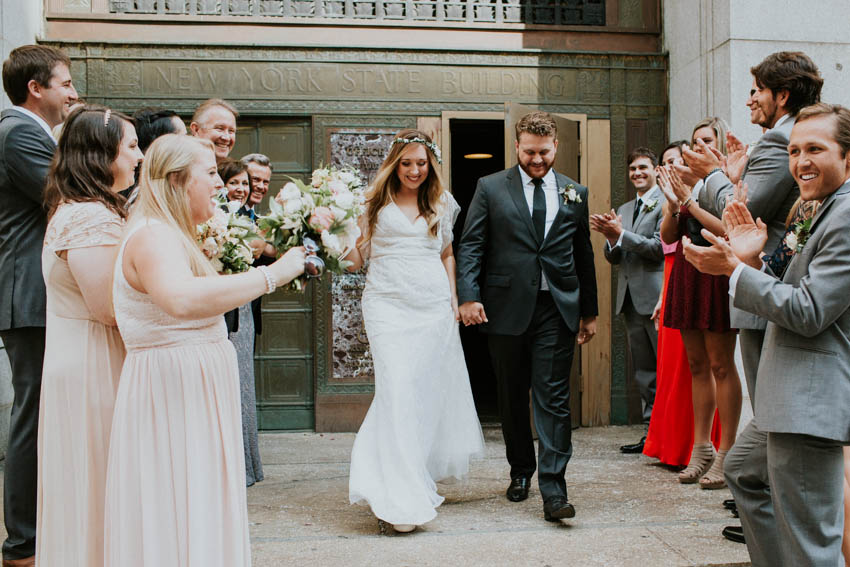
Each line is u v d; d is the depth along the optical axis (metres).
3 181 2.93
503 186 3.93
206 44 5.78
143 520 2.09
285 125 5.98
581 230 3.96
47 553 2.41
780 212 3.10
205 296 2.02
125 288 2.13
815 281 2.30
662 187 3.90
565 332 3.78
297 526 3.66
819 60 5.40
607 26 6.25
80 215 2.37
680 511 3.86
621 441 5.61
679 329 4.36
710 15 5.54
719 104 5.43
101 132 2.45
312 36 5.92
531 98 6.12
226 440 2.21
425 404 3.82
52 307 2.47
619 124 6.22
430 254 4.00
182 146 2.20
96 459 2.41
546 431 3.71
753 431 2.74
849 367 2.37
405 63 5.99
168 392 2.12
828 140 2.36
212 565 2.14
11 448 2.92
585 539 3.42
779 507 2.46
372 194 3.98
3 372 4.95
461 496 4.18
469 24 6.04
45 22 5.69
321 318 5.95
